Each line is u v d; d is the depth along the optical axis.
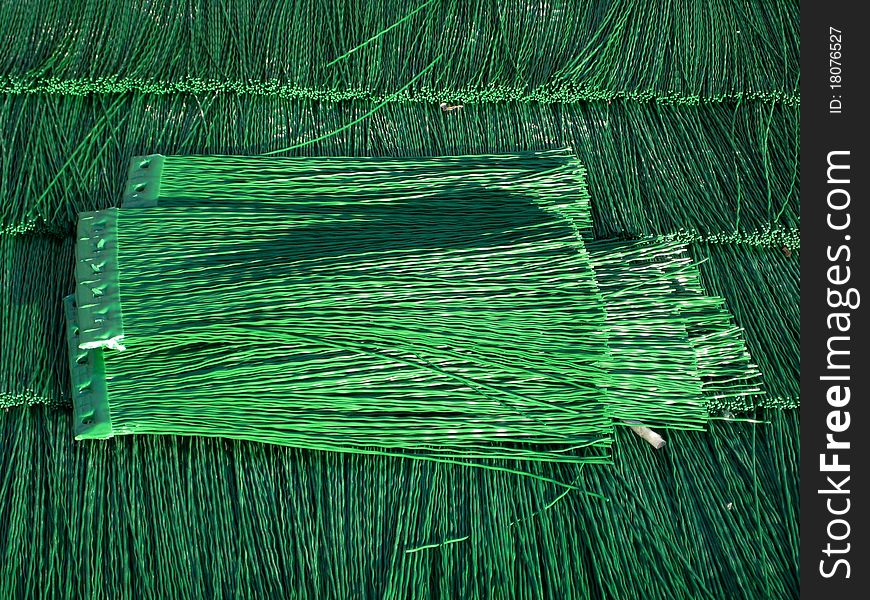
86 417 0.60
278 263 0.61
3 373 0.63
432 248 0.62
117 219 0.63
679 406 0.65
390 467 0.63
